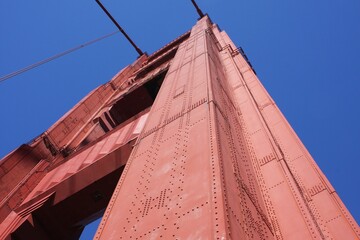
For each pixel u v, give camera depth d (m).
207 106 9.62
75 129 24.11
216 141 7.40
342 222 7.58
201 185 6.15
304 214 7.44
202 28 27.42
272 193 8.62
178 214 5.76
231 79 19.16
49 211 13.62
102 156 14.05
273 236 6.97
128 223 6.40
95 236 6.53
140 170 8.36
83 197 13.52
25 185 16.22
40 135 20.50
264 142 11.23
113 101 28.83
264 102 16.55
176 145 8.39
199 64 15.40
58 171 16.75
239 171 7.73
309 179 9.66
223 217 5.00
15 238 12.48
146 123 11.57
